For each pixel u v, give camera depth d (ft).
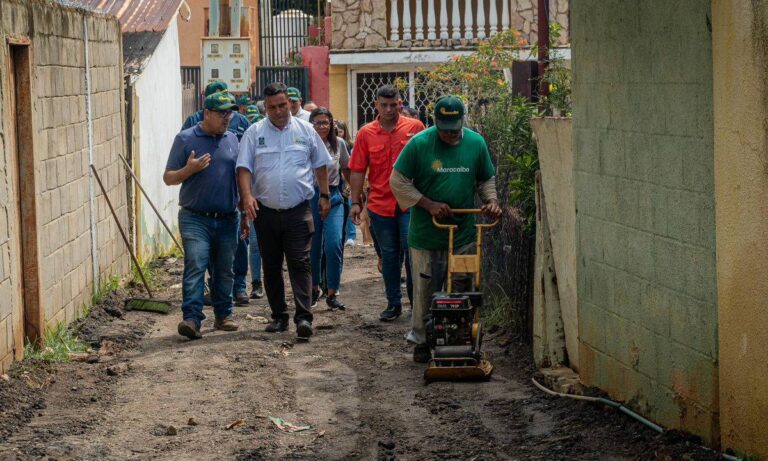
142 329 36.04
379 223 36.55
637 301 22.40
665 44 20.56
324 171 35.40
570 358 27.48
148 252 52.21
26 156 30.94
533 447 22.16
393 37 71.87
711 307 19.29
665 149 20.76
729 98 18.19
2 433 23.91
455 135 29.63
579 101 25.09
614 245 23.45
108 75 43.04
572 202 26.32
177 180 34.14
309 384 28.63
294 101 45.39
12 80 30.40
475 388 27.27
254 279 42.70
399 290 37.09
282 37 91.25
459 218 30.32
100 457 22.45
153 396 27.48
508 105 36.14
